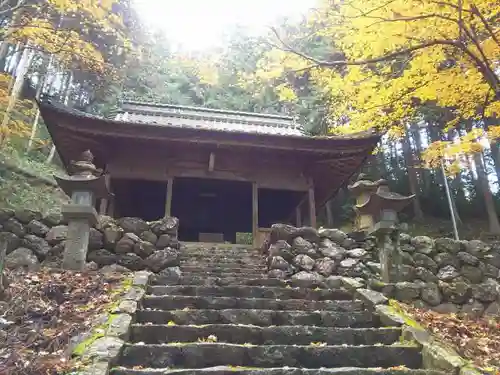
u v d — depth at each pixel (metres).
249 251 8.63
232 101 21.33
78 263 5.72
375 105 6.33
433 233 20.83
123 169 11.13
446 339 4.19
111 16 9.82
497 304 5.87
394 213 6.32
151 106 14.04
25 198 17.06
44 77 22.69
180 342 3.92
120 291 4.81
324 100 14.41
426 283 5.88
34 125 20.27
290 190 11.87
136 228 6.61
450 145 8.16
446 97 6.39
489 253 6.73
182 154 11.35
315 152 11.16
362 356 3.82
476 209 24.03
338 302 5.16
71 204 5.84
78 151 11.05
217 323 4.47
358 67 6.09
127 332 3.75
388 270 6.12
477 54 5.82
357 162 11.58
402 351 3.88
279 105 20.00
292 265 6.86
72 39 9.43
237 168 11.62
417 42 5.64
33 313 3.97
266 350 3.70
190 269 6.84
